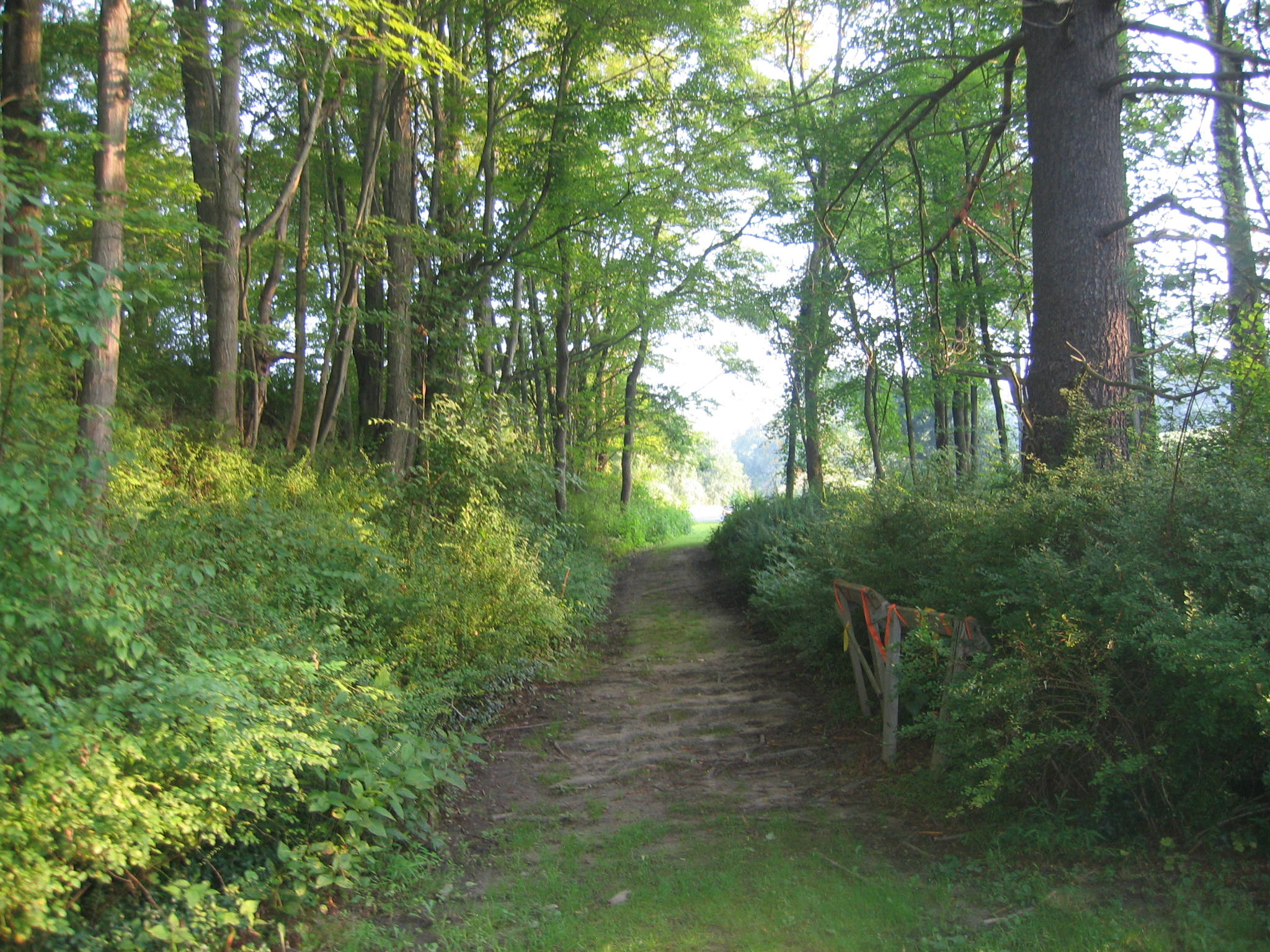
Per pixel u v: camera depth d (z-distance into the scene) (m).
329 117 12.48
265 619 5.58
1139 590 4.20
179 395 12.38
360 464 11.84
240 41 10.77
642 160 17.55
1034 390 7.14
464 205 15.59
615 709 7.68
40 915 3.04
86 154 10.53
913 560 6.89
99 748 3.54
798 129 13.87
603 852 4.79
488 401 13.87
